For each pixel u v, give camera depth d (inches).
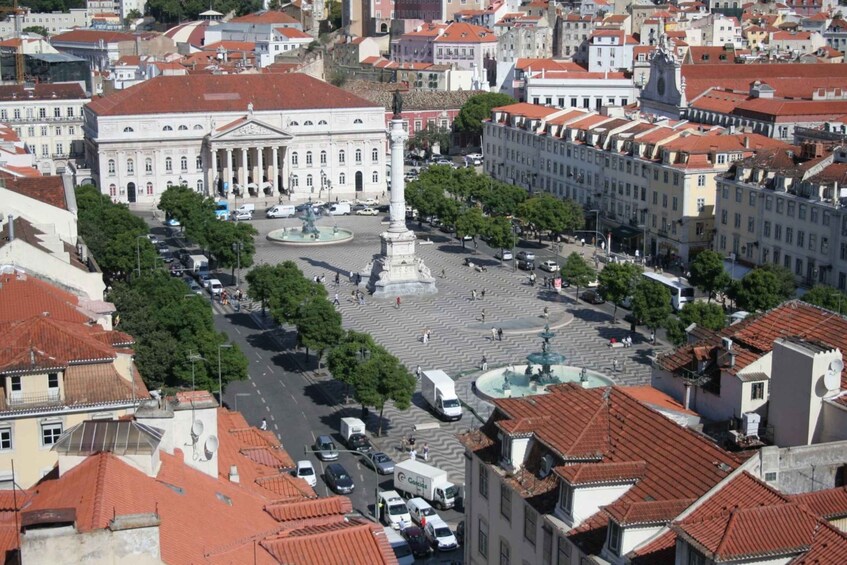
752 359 4404.5
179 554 2859.3
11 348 4682.6
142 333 7534.5
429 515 6250.0
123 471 3105.3
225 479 3841.0
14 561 2856.8
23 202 7017.7
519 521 4033.0
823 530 3085.6
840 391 3983.8
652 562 3267.7
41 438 4633.4
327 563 3230.8
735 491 3398.1
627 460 3779.5
